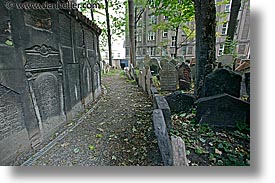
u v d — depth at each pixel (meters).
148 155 3.21
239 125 4.13
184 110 5.12
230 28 11.74
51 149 3.39
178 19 13.88
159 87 8.42
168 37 31.69
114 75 16.38
